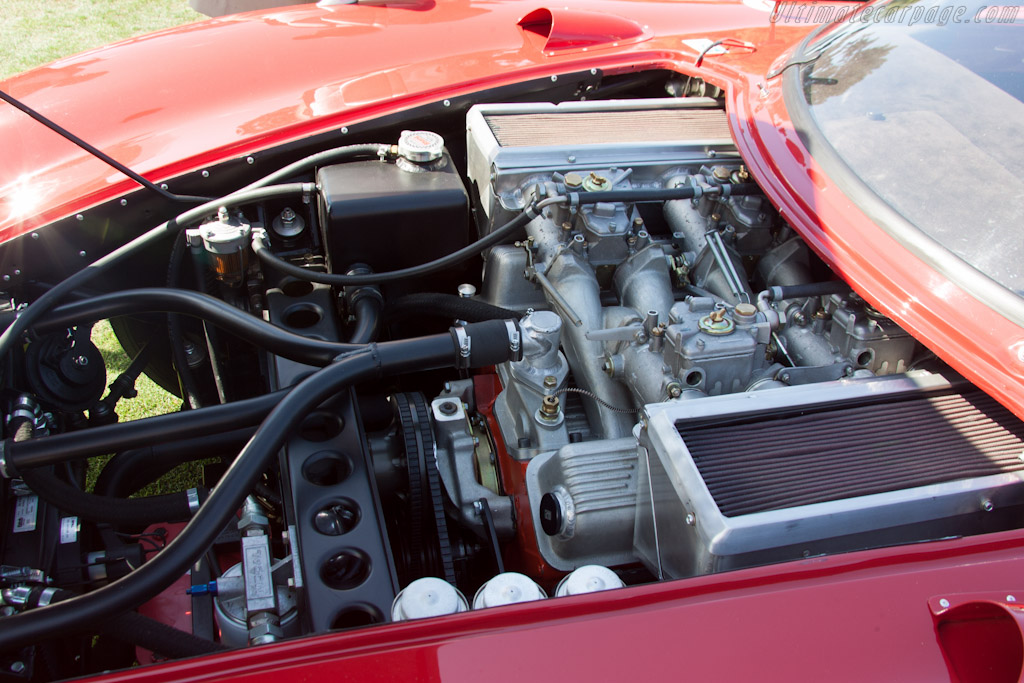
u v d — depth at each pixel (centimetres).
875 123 186
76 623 113
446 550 160
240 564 143
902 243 160
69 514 147
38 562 144
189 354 215
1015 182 162
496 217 209
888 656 105
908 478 137
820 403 151
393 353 151
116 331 240
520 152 204
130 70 232
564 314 199
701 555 128
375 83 228
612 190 197
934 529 139
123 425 141
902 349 176
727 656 104
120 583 116
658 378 172
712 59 248
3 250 177
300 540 133
